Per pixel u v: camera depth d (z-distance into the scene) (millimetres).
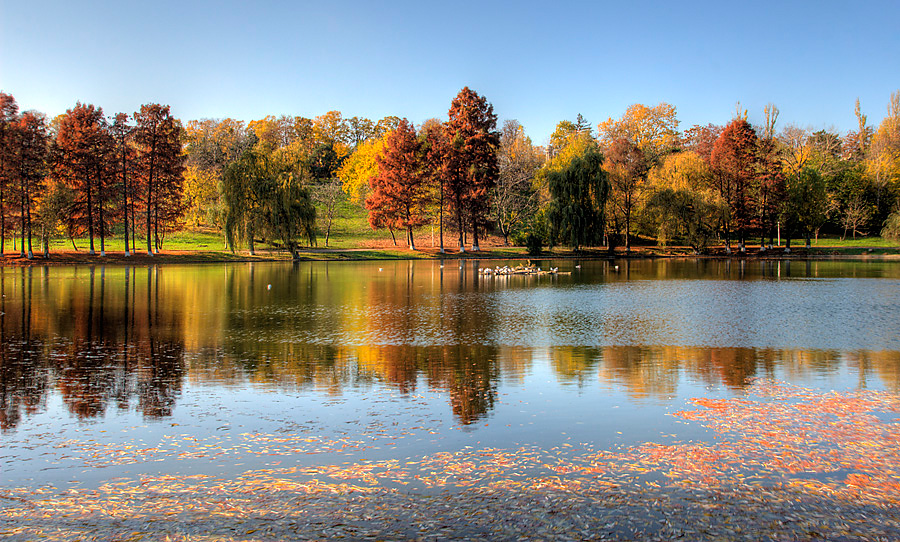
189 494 9250
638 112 122688
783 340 22547
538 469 10055
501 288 44188
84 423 12797
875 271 59156
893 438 11406
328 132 164625
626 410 13461
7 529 8211
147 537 7980
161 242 85125
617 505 8719
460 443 11375
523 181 110562
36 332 24688
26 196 66812
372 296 38781
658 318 28547
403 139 88562
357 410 13641
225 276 54781
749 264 71875
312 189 114688
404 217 90312
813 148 113188
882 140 111250
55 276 52781
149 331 24984
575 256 86938
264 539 7887
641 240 102625
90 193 70312
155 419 13039
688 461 10328
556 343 22203
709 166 93250
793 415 12930
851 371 17281
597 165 84625
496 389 15445
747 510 8539
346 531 8055
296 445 11367
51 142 76438
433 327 26109
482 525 8172
